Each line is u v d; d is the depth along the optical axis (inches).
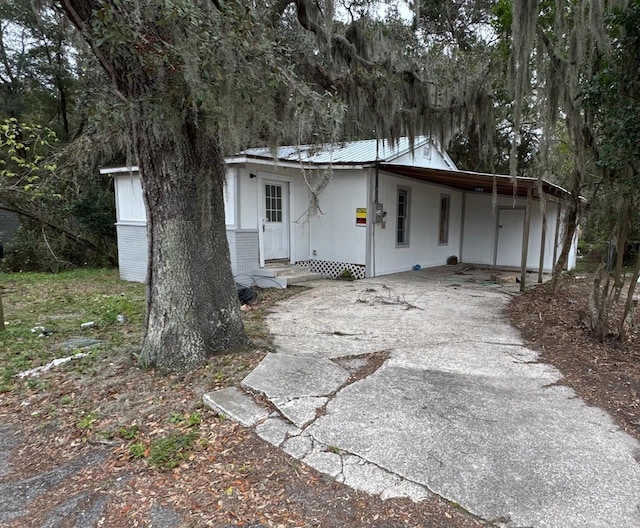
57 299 297.1
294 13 210.5
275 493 83.7
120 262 410.0
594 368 152.3
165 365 144.9
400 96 254.5
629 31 166.7
